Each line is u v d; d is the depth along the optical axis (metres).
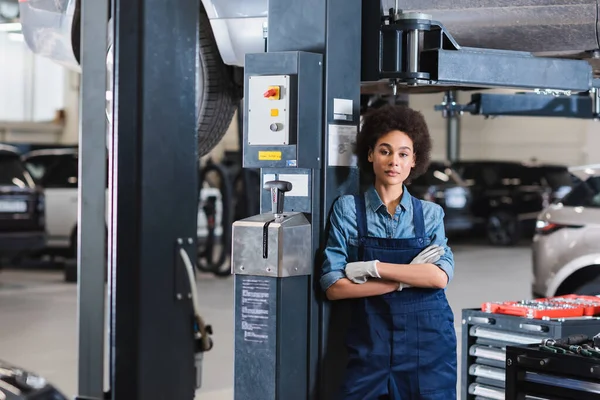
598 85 5.10
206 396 6.27
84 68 3.48
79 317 3.53
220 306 10.42
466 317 4.49
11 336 8.59
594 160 22.97
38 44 6.74
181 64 3.51
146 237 3.42
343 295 4.15
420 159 4.32
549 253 7.54
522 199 18.11
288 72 4.25
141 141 3.39
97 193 3.49
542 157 24.14
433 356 4.14
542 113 6.66
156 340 3.46
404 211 4.25
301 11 4.39
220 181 13.04
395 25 4.41
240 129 11.70
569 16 5.15
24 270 14.26
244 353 4.25
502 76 4.58
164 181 3.47
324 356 4.34
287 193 4.36
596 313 4.35
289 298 4.21
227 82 6.38
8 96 23.05
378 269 4.10
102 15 3.45
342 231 4.25
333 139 4.36
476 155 25.27
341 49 4.38
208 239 13.38
